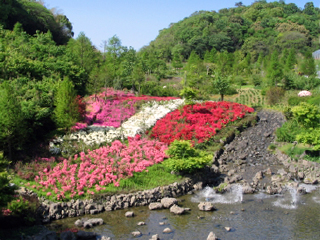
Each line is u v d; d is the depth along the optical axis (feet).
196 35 391.45
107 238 50.72
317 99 140.46
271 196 70.85
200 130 101.45
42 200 60.64
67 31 254.06
